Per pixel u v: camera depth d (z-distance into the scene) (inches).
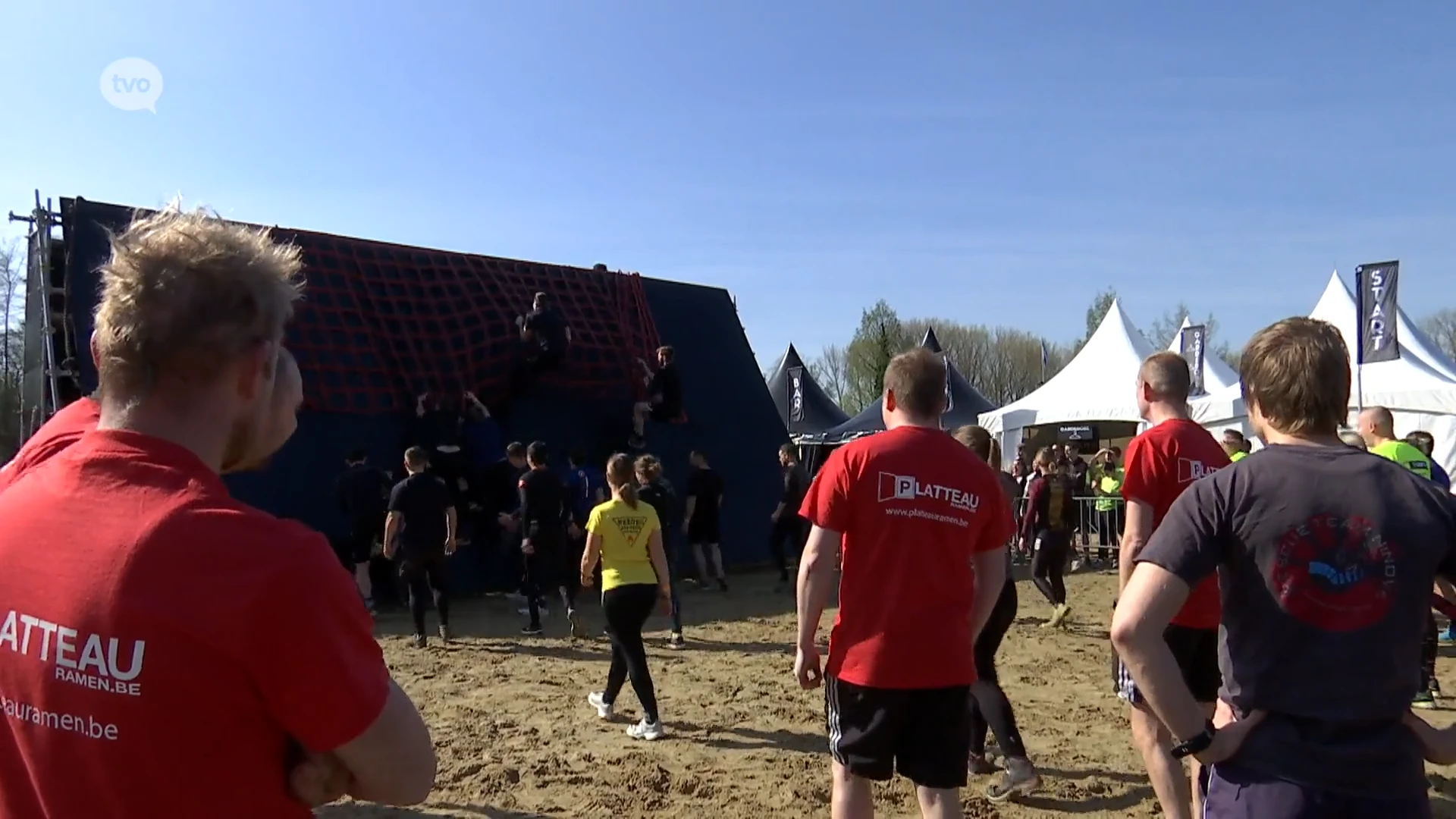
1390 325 645.3
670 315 667.4
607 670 335.9
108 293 58.0
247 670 52.8
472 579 501.4
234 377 58.8
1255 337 98.2
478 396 543.2
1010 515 150.6
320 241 525.3
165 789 51.8
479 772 224.2
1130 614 89.4
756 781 217.9
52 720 53.4
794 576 598.2
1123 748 238.5
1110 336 923.4
